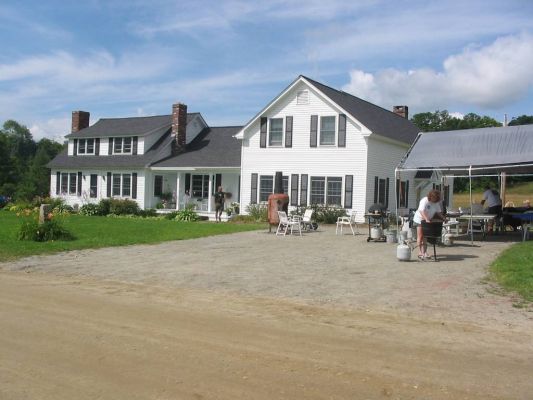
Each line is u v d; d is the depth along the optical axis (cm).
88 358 560
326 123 2806
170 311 789
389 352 585
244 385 484
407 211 1973
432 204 1290
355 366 536
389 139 2841
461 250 1470
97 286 1006
